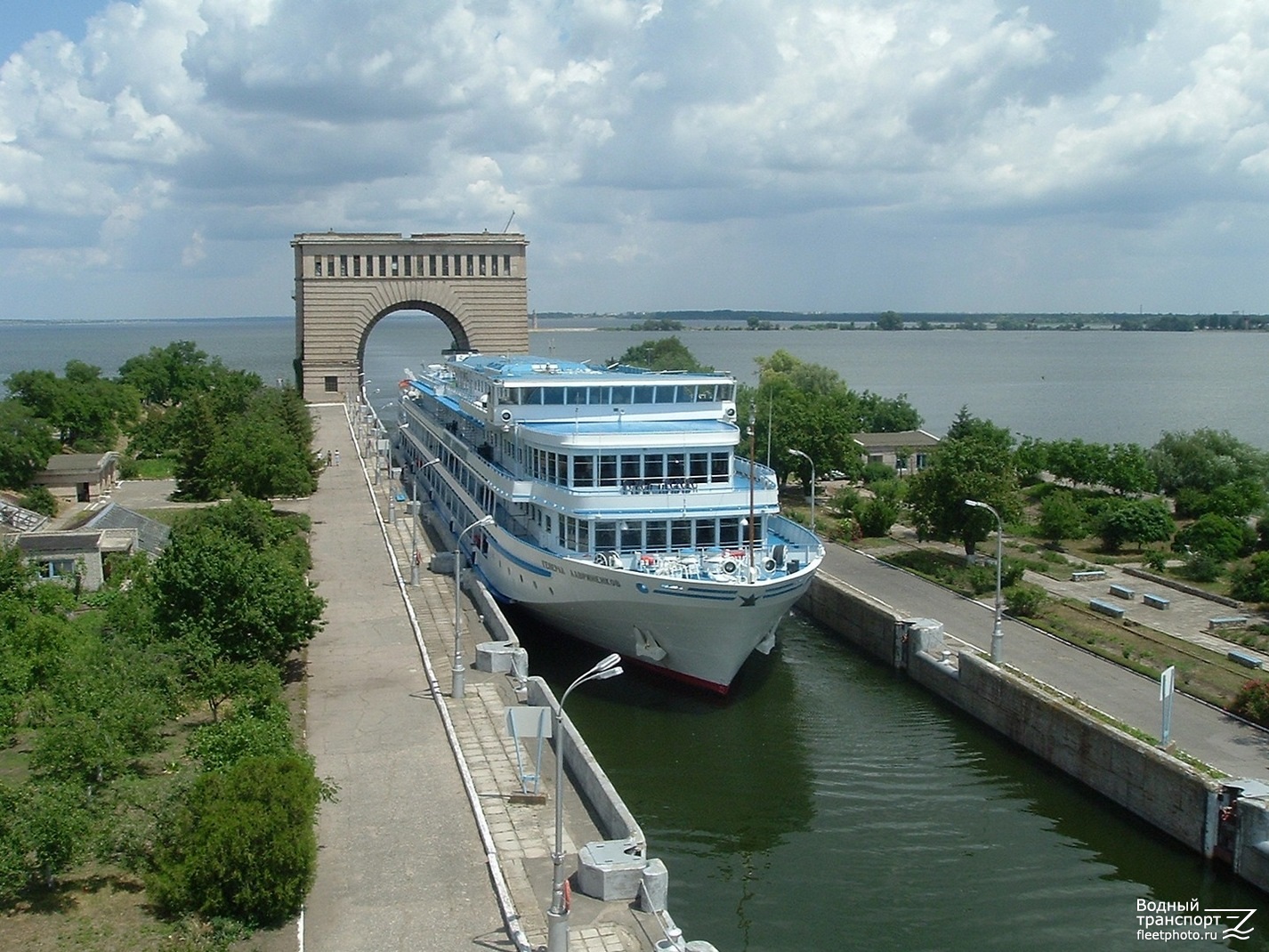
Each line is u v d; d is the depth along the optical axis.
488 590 59.16
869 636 56.94
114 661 37.97
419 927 26.11
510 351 165.38
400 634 51.22
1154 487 95.50
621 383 55.69
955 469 66.88
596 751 43.84
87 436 127.25
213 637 41.03
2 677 39.41
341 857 29.47
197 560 42.09
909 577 65.25
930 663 50.91
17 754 36.19
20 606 46.03
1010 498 65.69
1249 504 82.50
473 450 66.50
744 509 49.59
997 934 31.53
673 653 48.41
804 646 58.84
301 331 164.00
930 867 35.34
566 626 53.50
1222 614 55.50
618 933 25.69
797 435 92.38
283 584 43.47
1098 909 32.84
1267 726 40.59
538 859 29.38
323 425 140.62
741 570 47.28
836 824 38.22
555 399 55.38
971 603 59.19
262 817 26.02
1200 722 41.22
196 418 94.44
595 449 49.34
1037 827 38.00
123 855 28.19
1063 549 73.62
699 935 31.36
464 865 29.08
